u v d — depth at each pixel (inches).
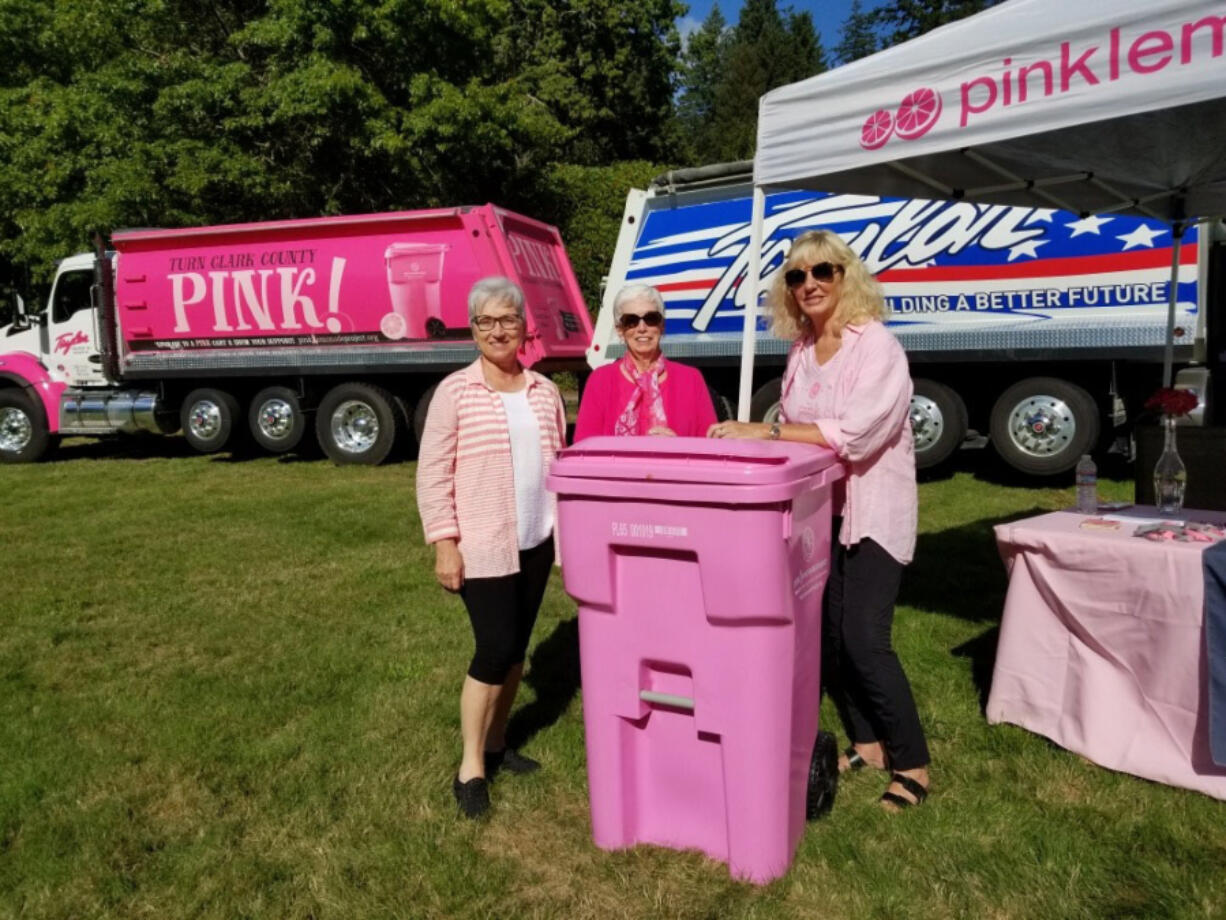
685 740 101.9
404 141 609.3
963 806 113.3
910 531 112.3
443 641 179.3
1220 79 95.5
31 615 199.3
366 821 114.8
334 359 400.2
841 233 324.8
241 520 291.4
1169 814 109.8
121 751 134.9
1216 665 109.4
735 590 91.7
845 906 95.7
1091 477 143.3
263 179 590.2
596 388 132.0
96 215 539.5
